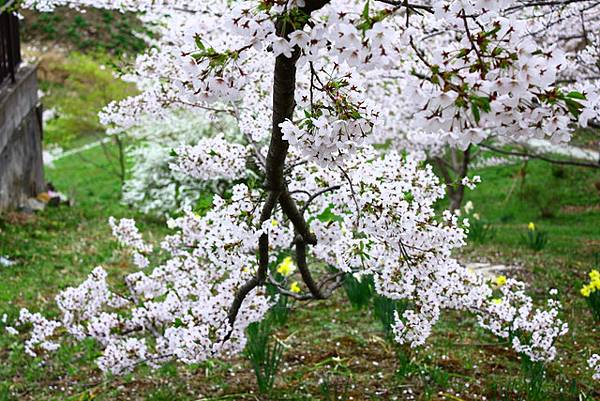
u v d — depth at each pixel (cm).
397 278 354
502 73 181
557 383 457
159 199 1161
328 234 376
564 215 1391
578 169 1636
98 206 1296
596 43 541
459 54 184
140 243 445
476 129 186
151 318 414
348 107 224
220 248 311
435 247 324
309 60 213
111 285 685
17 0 434
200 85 224
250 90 383
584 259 843
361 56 187
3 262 764
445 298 395
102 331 410
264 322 525
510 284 446
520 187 1523
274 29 203
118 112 402
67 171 1834
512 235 1091
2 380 480
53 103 1638
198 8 427
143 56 390
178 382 470
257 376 431
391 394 437
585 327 573
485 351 513
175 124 1162
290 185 382
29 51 2184
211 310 374
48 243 875
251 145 384
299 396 434
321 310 604
